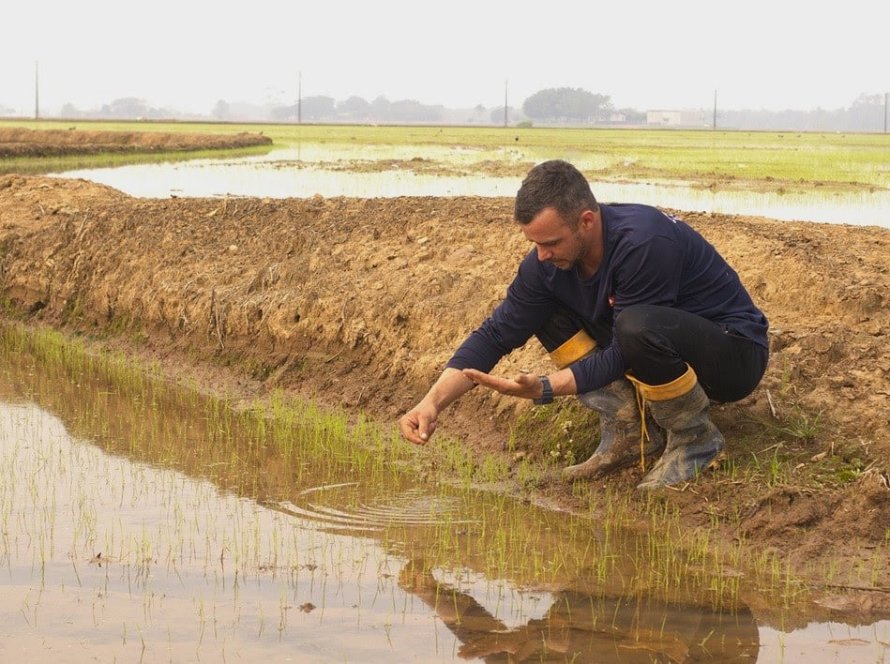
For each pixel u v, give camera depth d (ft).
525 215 15.15
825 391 18.92
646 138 250.37
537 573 15.81
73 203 41.16
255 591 15.25
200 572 15.93
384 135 242.37
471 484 19.98
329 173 92.73
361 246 29.81
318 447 22.44
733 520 16.81
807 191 73.67
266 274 30.09
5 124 280.31
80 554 16.60
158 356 30.53
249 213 34.86
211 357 29.22
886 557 15.48
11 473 20.67
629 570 15.85
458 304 25.41
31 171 95.61
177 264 32.81
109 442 22.93
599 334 17.13
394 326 25.85
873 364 19.61
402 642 13.64
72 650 13.38
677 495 17.56
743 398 17.70
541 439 20.56
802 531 16.22
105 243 35.53
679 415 17.19
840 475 17.04
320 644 13.57
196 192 69.56
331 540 17.26
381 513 18.53
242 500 19.22
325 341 26.99
